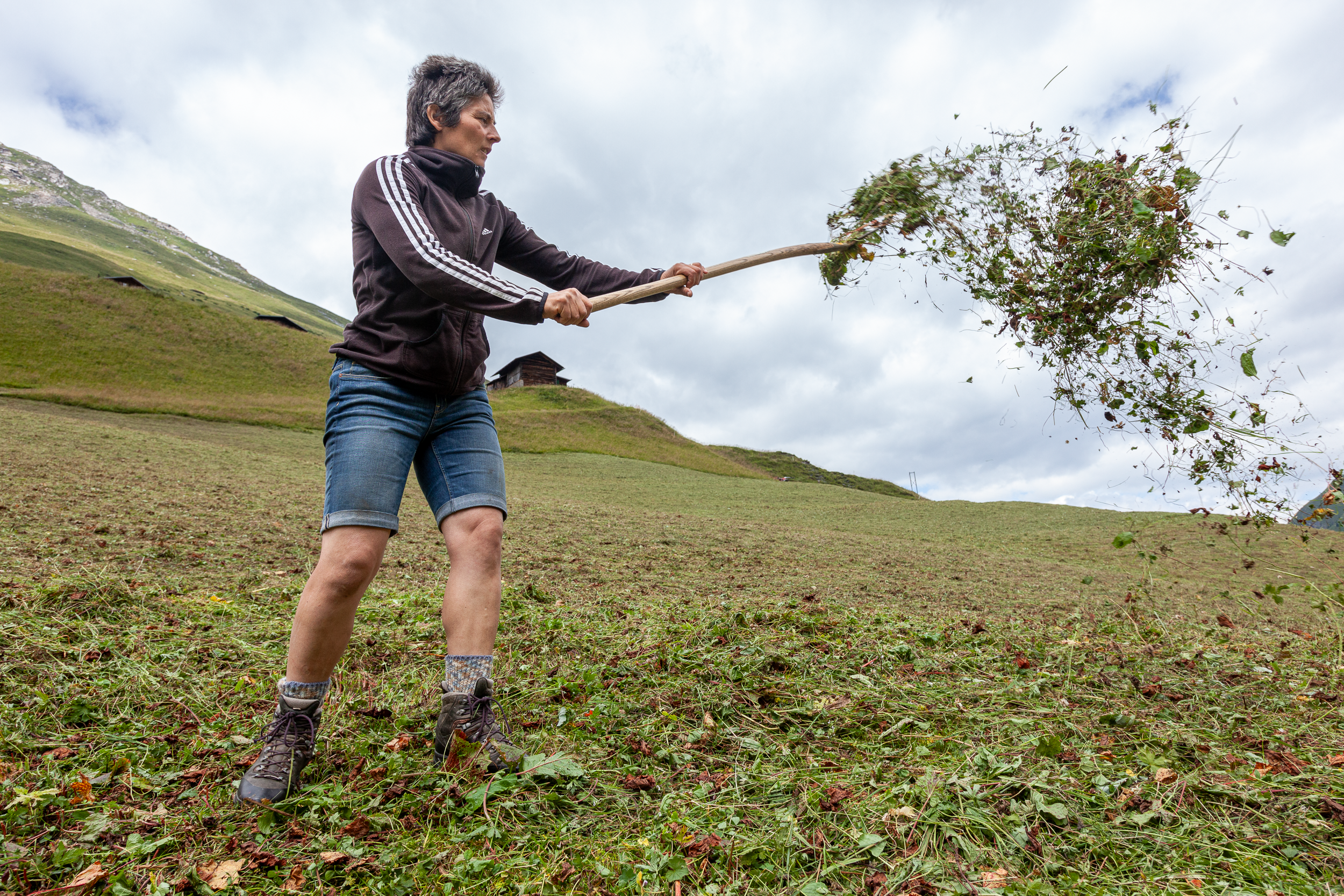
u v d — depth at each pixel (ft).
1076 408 8.95
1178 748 6.59
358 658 9.40
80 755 6.12
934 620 14.10
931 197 8.97
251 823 5.22
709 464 146.00
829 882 4.56
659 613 12.91
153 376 120.57
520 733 6.91
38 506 20.72
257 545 18.66
